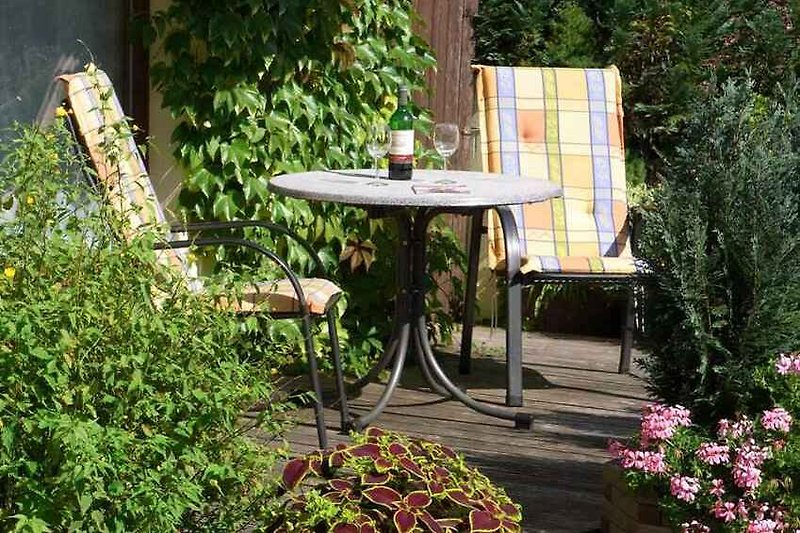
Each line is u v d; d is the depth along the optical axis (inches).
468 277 240.5
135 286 108.7
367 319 241.1
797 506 131.5
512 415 207.6
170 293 116.6
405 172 203.6
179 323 109.3
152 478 98.7
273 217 222.4
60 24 204.7
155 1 220.7
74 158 134.3
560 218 242.8
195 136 217.3
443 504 114.4
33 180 118.3
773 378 141.2
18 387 97.7
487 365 252.7
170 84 215.0
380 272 239.9
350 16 230.7
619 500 148.1
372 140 215.2
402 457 113.1
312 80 227.6
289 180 198.2
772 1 304.7
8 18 192.5
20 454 98.7
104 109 141.3
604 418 215.0
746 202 147.3
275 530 112.6
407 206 184.9
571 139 247.1
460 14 293.0
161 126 223.8
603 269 221.5
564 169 245.6
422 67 249.9
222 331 114.3
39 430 96.7
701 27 295.3
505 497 119.0
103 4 215.8
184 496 102.7
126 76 222.8
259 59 217.0
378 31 241.6
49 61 203.0
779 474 134.2
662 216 152.4
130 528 100.6
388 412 213.6
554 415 215.8
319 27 225.9
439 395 226.5
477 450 192.7
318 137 229.8
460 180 206.8
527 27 298.7
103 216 119.3
